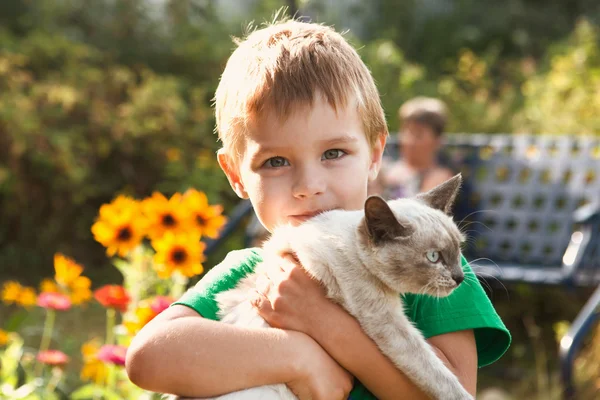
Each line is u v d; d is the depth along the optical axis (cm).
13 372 397
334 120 221
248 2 1178
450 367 222
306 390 206
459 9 1389
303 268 222
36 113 802
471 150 668
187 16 1041
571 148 635
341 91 223
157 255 357
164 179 829
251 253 243
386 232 222
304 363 205
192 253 356
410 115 647
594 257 559
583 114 802
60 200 812
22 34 996
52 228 817
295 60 225
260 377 202
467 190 643
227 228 574
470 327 228
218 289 230
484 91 979
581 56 932
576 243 561
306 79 221
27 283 769
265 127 221
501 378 584
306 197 223
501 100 963
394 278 221
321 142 221
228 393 203
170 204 389
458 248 234
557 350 625
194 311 222
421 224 228
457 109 911
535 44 1311
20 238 823
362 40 1223
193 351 203
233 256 244
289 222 231
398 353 212
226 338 205
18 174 785
